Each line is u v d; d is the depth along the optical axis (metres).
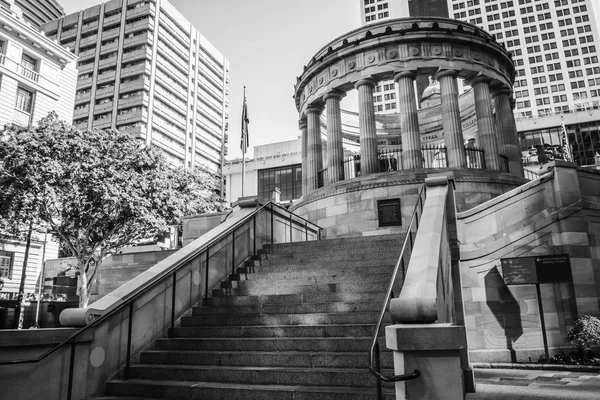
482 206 13.33
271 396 6.45
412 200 20.39
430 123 37.00
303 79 26.89
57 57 46.75
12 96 41.97
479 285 12.59
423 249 7.27
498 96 25.62
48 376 6.80
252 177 81.00
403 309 5.61
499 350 12.03
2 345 6.26
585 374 10.09
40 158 26.81
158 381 7.43
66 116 47.91
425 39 23.27
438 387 5.13
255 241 13.20
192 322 9.36
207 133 113.44
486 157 22.97
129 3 97.44
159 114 95.38
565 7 111.19
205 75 113.94
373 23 24.58
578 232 12.67
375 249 11.70
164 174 32.88
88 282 29.53
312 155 26.06
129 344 7.91
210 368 7.36
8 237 36.56
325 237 21.67
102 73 96.06
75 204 28.03
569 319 12.13
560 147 37.41
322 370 6.79
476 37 23.61
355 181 21.78
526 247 12.73
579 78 106.88
